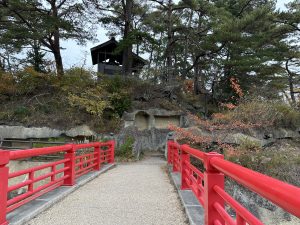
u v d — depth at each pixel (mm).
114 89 15383
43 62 17656
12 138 12852
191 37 17781
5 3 13672
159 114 15883
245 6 16484
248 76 18375
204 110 17969
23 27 13664
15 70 16172
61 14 15914
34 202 4277
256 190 1448
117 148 13133
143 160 13148
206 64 19344
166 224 3689
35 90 15617
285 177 8703
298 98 18266
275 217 7195
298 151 11641
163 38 20406
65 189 5309
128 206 4539
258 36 15305
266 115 12938
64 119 13680
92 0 16359
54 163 5039
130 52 19234
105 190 5785
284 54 17266
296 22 15516
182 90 18656
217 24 14555
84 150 10953
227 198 2180
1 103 14781
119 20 19469
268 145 12484
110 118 14633
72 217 3900
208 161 2670
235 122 11484
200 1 15188
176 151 8039
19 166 10062
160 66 18578
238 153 9555
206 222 2664
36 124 13320
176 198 5133
